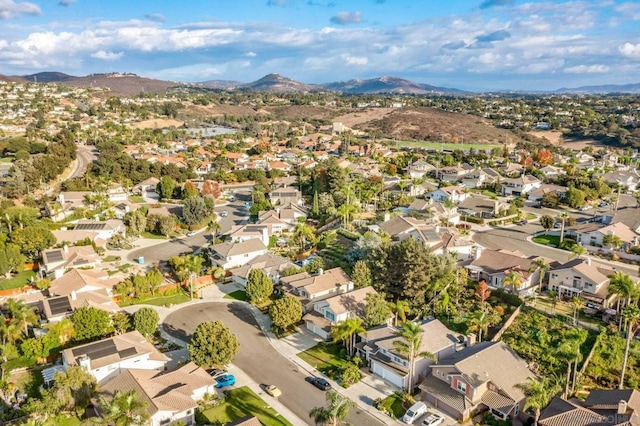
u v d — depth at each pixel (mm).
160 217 131000
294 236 117750
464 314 76625
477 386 54781
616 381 61906
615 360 65125
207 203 143125
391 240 106312
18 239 104875
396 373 61125
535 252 109125
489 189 176750
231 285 95250
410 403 57781
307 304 79750
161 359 64000
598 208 149125
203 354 63031
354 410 56688
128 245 119938
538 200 160250
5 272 96562
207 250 112562
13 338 68188
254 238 111250
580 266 83562
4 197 151750
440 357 63938
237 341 71312
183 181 192500
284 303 74312
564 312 77562
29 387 61156
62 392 54625
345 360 67562
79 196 151125
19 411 55469
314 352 70000
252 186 195875
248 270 95625
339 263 97250
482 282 80375
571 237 118938
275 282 93125
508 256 92000
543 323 74188
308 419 55250
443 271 82375
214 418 54781
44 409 54469
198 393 58188
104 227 121000
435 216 130500
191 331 76625
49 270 96312
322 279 84438
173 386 56781
